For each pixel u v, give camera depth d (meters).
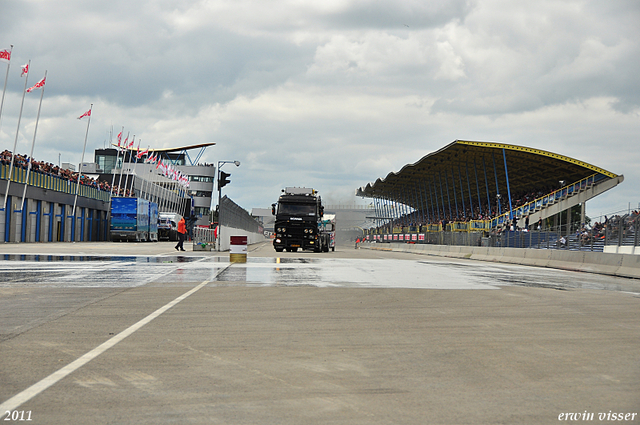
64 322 8.01
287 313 9.22
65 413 4.18
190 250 36.47
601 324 8.60
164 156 133.25
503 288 14.17
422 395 4.75
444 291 13.05
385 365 5.79
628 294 13.49
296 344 6.77
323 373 5.42
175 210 104.50
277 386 4.95
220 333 7.39
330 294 11.96
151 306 9.70
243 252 22.83
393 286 13.99
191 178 128.38
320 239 38.66
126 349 6.34
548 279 18.14
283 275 16.59
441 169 77.12
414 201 103.19
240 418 4.11
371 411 4.31
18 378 5.11
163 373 5.34
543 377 5.38
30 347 6.38
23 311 8.95
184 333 7.34
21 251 28.48
